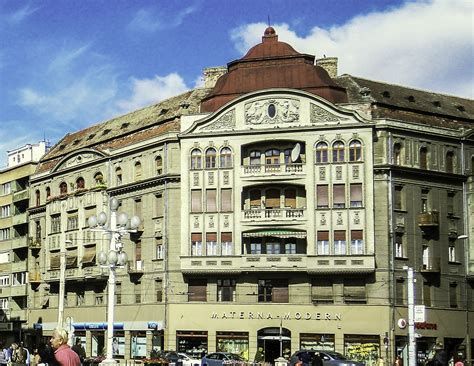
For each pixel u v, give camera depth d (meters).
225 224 65.44
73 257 77.81
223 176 66.06
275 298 64.44
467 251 66.50
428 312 63.41
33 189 87.19
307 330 63.16
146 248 70.31
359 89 69.56
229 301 65.38
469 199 67.00
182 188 66.94
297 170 64.25
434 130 66.00
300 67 67.94
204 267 65.12
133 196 72.50
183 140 67.56
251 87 68.19
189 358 57.16
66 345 15.48
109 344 37.06
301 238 63.94
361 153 63.25
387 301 61.62
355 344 61.94
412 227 64.12
